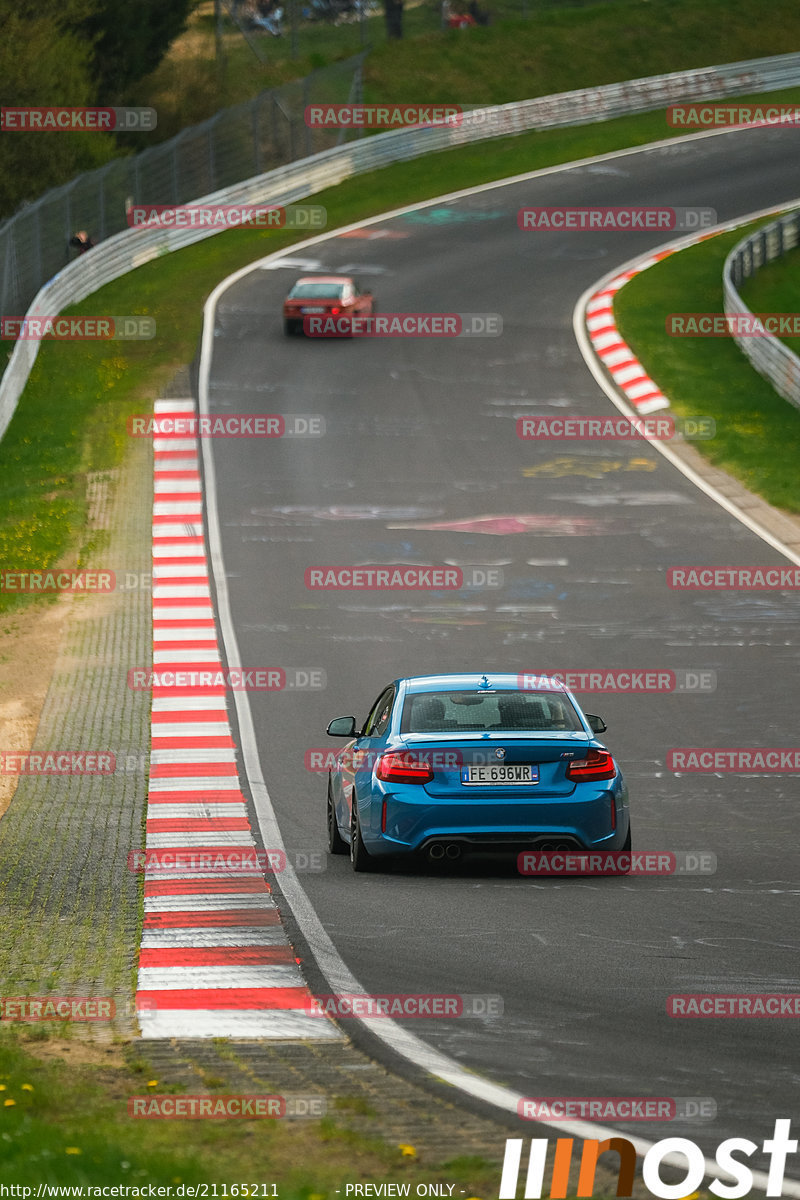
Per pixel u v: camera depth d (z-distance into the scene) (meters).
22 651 72.81
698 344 136.25
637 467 104.94
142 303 155.50
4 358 143.12
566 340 138.62
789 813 46.88
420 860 41.44
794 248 176.62
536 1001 27.72
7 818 47.97
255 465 107.06
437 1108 22.08
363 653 70.88
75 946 33.50
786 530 90.62
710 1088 22.84
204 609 78.75
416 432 113.81
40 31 191.25
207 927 34.69
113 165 180.62
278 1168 19.03
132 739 58.88
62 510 97.75
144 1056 25.23
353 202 196.00
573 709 40.41
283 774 53.69
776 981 28.69
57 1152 18.16
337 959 31.28
